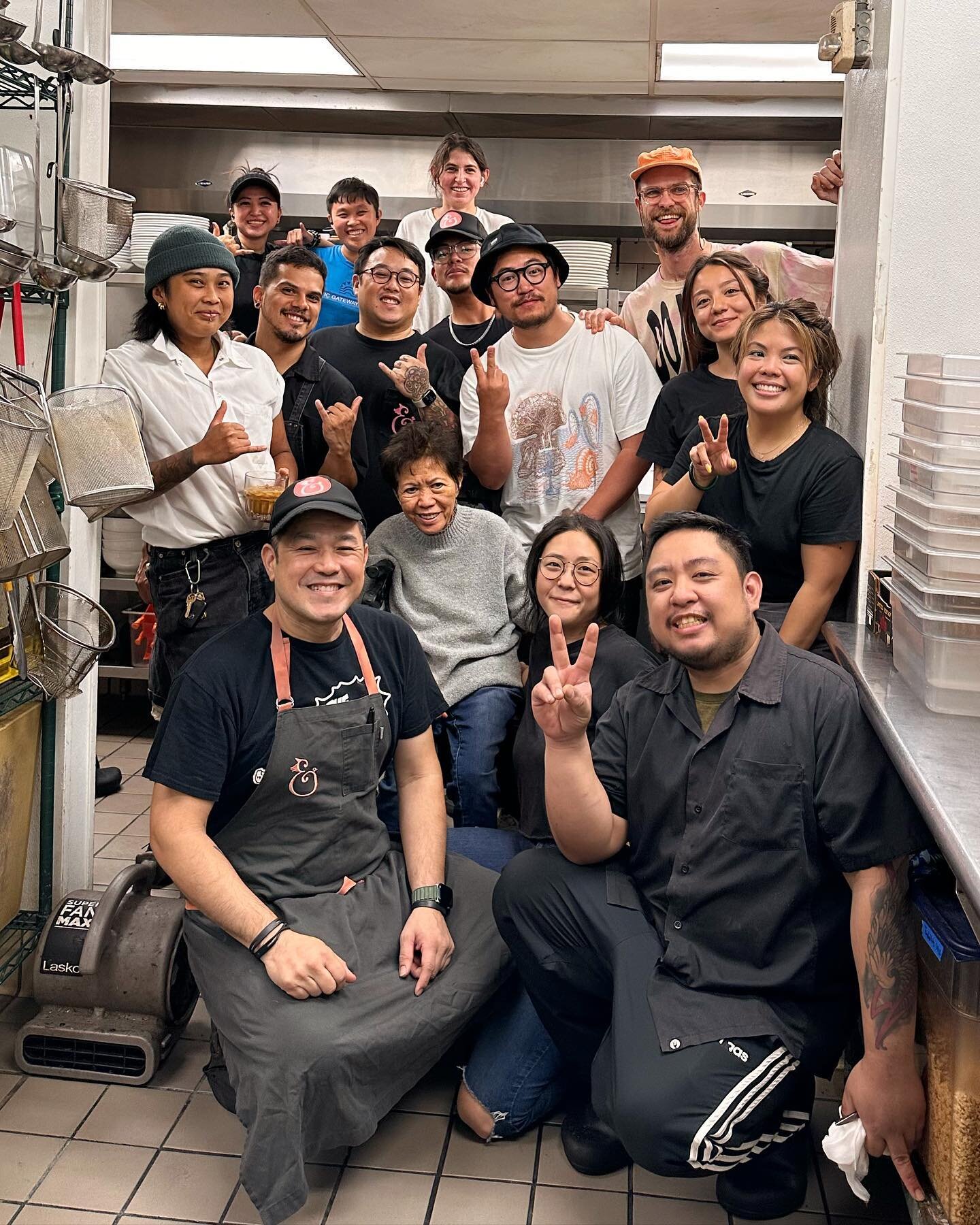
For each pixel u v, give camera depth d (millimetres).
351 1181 2092
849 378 2770
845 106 3031
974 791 1486
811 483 2482
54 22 2547
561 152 5355
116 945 2424
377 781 2291
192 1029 2596
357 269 3393
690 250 3426
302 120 5344
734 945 1962
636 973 2004
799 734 1927
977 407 1804
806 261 3459
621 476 3121
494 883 2406
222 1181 2092
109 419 2264
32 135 2551
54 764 2666
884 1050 1809
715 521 1986
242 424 2900
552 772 2053
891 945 1836
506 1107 2189
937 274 2432
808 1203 2049
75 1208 2010
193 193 5559
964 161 2398
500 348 3279
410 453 2900
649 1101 1846
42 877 2682
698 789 1988
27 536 2215
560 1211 2025
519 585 2996
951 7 2357
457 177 4035
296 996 2027
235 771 2182
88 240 2312
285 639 2205
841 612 2670
